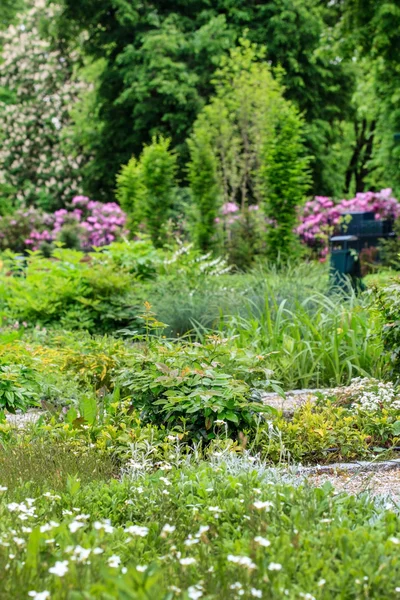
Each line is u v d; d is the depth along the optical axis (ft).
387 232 68.80
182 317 35.55
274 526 11.70
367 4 74.38
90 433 20.25
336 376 27.50
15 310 41.88
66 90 123.44
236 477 14.47
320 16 105.40
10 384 22.94
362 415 22.21
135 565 9.75
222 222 66.69
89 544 10.64
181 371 21.08
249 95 71.05
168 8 108.17
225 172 71.51
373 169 128.57
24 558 10.20
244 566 9.68
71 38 114.11
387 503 14.16
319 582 9.25
